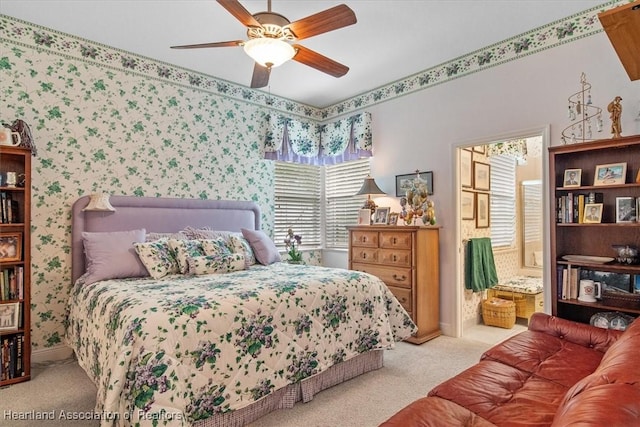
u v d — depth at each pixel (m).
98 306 2.27
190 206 3.85
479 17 2.98
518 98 3.28
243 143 4.43
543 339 2.17
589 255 2.82
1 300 2.68
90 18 2.95
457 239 3.78
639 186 2.49
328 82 4.35
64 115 3.19
